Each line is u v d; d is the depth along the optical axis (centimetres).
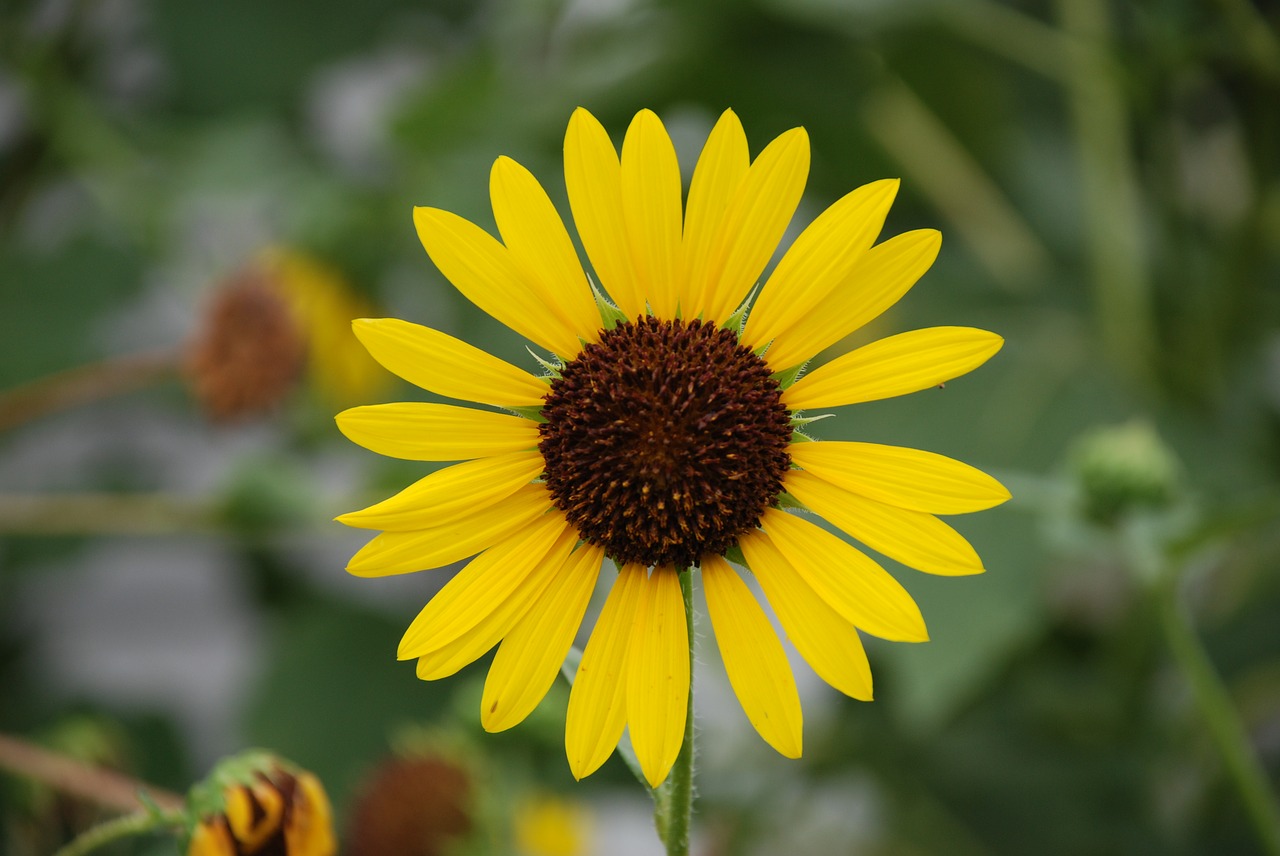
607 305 50
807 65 70
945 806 68
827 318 50
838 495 49
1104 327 68
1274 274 69
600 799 68
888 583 49
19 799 61
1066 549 58
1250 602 68
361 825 59
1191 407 68
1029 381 67
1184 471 65
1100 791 67
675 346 50
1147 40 67
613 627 49
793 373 50
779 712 49
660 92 70
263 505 67
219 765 52
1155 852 67
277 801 52
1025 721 69
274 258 70
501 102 70
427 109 70
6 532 67
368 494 67
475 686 61
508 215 50
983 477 49
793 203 50
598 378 50
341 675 70
